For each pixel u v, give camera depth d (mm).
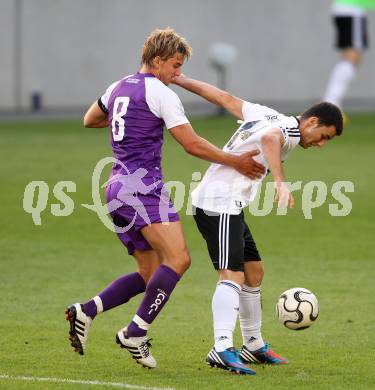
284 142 22891
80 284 33375
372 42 111438
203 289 32750
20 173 59406
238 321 28797
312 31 110375
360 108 106250
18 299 31031
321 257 38188
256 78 110250
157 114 22703
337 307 30219
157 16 107438
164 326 27750
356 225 45094
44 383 21641
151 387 21344
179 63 23328
